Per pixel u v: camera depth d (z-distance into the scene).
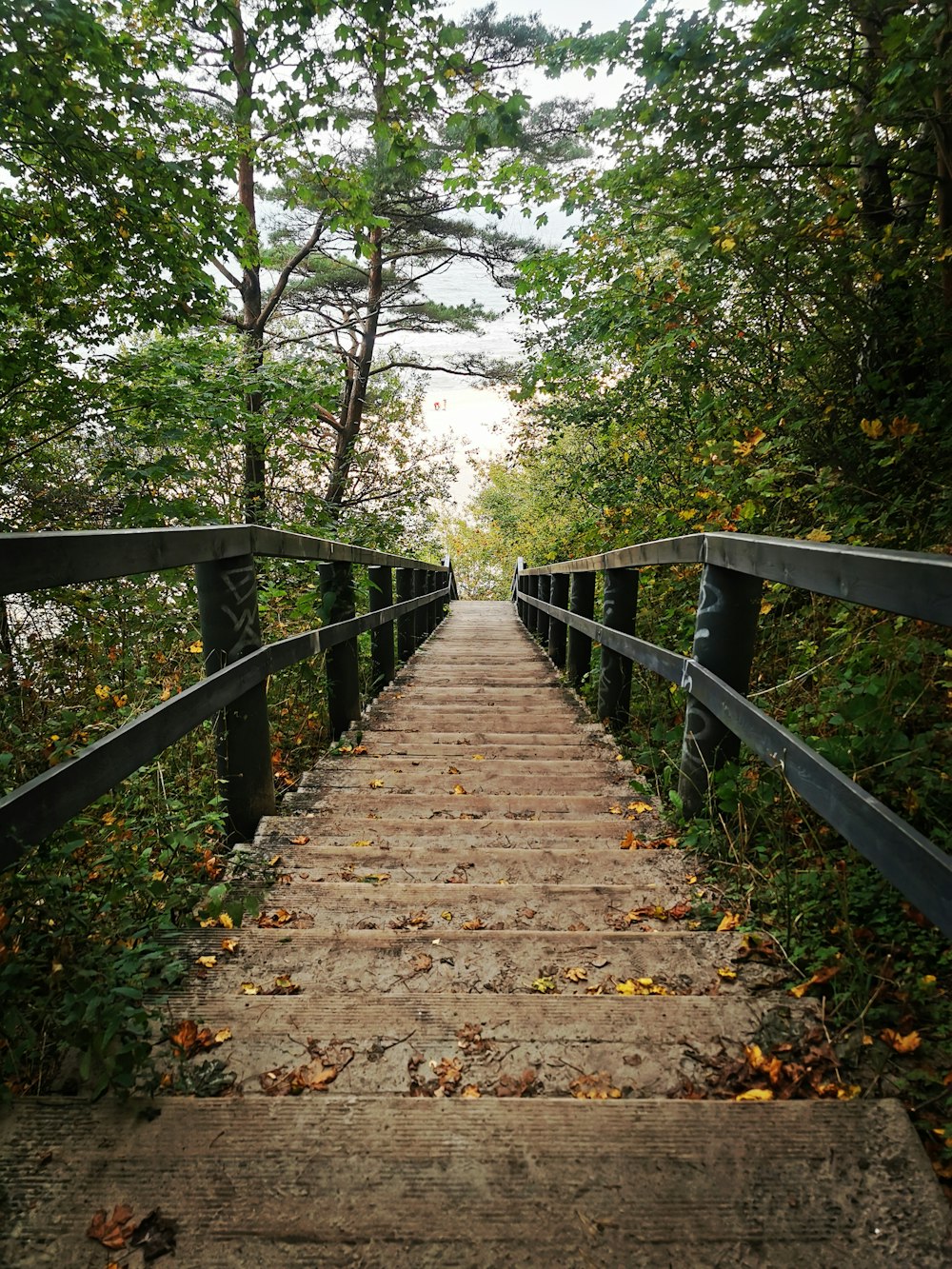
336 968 1.80
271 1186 1.15
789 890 1.93
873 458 4.32
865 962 1.66
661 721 3.46
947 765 2.05
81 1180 1.16
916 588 1.26
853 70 4.01
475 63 4.66
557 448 12.43
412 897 2.24
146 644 3.83
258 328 12.34
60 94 4.84
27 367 5.88
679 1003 1.60
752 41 3.65
